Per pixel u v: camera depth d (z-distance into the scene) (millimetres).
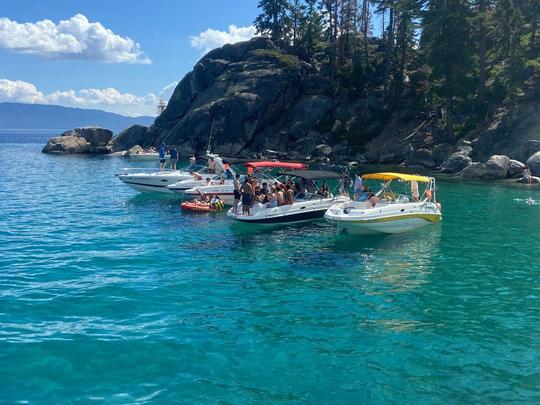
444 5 51906
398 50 72812
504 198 32500
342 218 20703
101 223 23672
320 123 71625
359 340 11133
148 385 9117
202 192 28906
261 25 86938
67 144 79688
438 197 32906
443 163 49719
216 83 78062
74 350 10359
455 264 17344
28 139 179750
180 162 64562
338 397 8820
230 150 71625
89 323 11781
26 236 20578
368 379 9445
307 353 10461
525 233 22203
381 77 72812
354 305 13320
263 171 28281
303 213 24047
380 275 16047
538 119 47500
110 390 8930
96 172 48594
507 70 50812
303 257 18172
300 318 12359
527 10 53719
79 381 9195
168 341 10891
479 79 54531
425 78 65688
